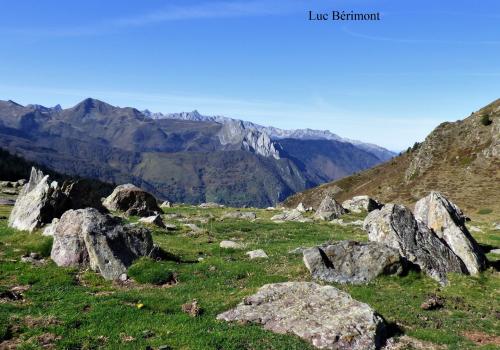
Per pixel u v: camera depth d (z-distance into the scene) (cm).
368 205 7900
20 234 3928
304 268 3272
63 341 1839
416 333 2292
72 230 3284
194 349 1841
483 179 13775
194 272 3162
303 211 7938
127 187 6525
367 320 2158
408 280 3253
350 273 3250
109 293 2634
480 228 6931
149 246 3344
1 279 2745
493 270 3759
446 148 16900
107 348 1816
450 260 3609
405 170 19300
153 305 2392
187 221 6072
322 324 2141
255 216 7000
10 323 1986
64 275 2855
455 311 2789
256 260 3628
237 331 2061
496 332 2480
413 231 3744
